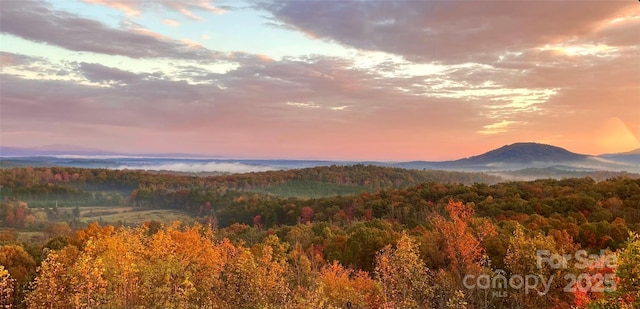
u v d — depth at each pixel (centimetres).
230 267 3350
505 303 4144
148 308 2672
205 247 3897
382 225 8962
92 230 6969
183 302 2734
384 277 3681
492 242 5447
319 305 2983
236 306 3041
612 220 7944
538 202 9456
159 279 2841
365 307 3741
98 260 2550
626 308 1638
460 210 7394
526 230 6056
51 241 7069
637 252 1647
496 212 9238
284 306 2953
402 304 3438
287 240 8850
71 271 2550
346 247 6862
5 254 5538
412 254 3731
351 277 5816
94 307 2486
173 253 3450
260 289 3108
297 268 4406
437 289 3950
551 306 3462
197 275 3272
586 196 9169
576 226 6675
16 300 3027
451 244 4991
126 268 2731
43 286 2538
